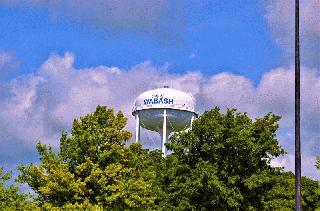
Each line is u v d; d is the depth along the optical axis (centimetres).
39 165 3850
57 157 3922
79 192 3747
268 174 4197
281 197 5247
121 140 4025
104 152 3891
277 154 4225
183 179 4169
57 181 3762
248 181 4044
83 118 4041
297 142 2367
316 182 5994
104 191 3806
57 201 3762
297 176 2338
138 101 7406
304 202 5534
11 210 3978
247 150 4109
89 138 3891
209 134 4175
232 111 4297
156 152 5934
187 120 7281
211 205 4066
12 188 4341
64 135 3997
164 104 7212
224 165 4125
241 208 4128
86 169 3822
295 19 2492
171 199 4178
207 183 3959
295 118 2395
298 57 2452
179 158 4269
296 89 2417
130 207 3897
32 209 3766
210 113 4300
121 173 3928
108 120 4059
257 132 4300
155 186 4325
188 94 7475
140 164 4469
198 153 4225
